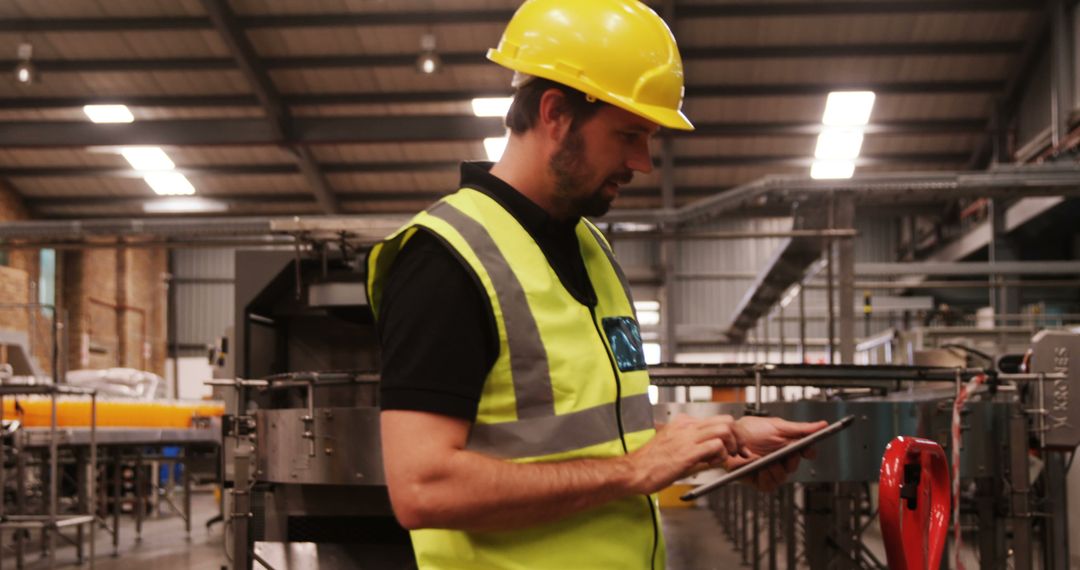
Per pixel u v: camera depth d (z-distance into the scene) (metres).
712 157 14.06
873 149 13.84
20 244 9.76
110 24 11.59
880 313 17.59
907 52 11.93
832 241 7.54
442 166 14.27
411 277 1.14
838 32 11.81
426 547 1.26
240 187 15.20
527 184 1.26
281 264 4.28
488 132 12.43
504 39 1.31
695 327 15.22
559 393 1.19
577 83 1.21
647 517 1.32
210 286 19.53
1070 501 4.58
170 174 14.66
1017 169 7.73
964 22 11.65
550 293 1.20
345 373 2.88
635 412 1.30
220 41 12.03
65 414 8.02
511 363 1.16
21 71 11.79
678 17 11.51
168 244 9.69
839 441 2.72
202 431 8.79
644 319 17.78
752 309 11.99
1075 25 10.93
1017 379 2.96
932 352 5.95
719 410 2.77
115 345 17.41
